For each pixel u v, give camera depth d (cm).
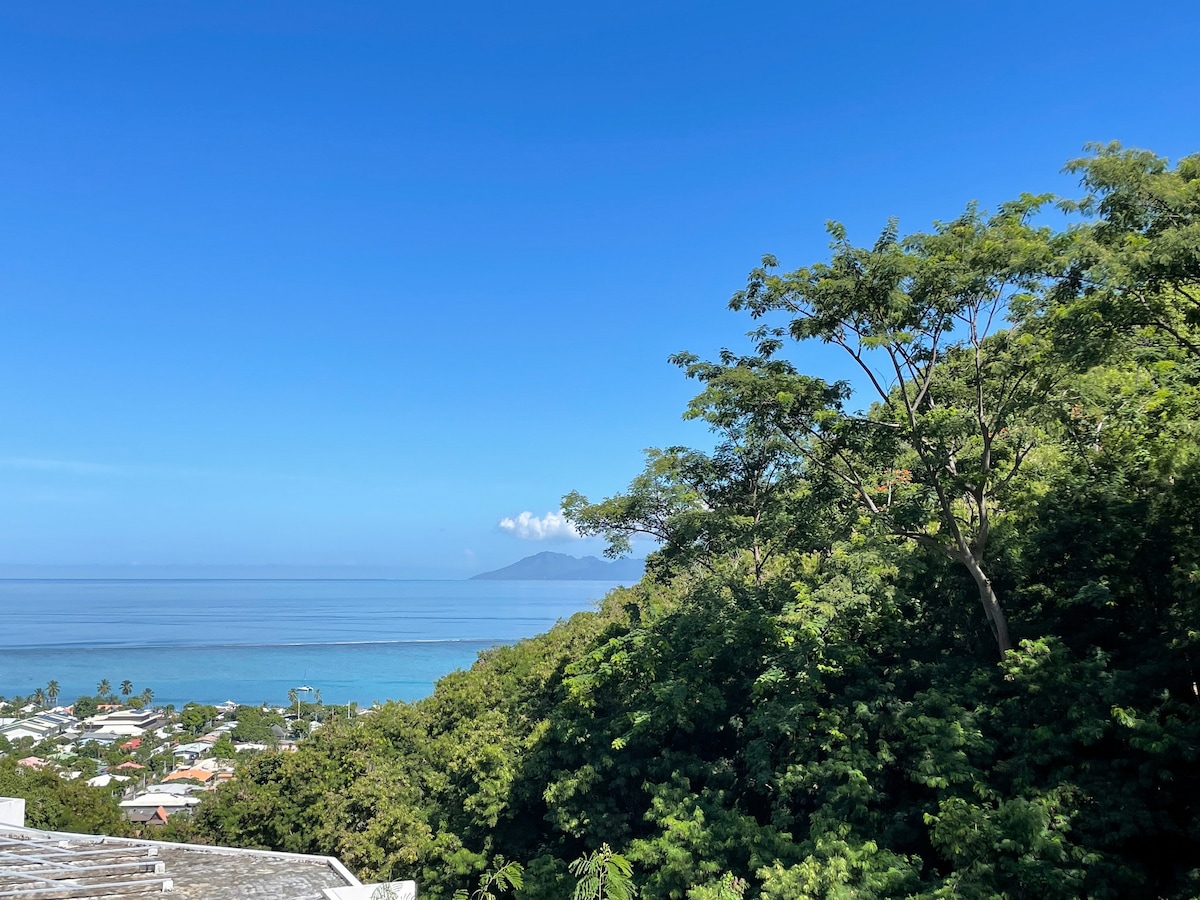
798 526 2430
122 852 1497
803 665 2033
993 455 2070
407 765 3581
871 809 1802
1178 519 1702
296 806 3278
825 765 1838
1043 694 1645
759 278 2058
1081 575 1875
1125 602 1872
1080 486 1930
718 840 1802
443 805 3061
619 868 1013
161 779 10262
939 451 1923
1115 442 1978
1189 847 1457
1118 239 1562
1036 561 1953
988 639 2069
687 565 3133
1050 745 1563
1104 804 1427
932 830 1510
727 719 2405
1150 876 1409
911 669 2027
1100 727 1466
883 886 1429
